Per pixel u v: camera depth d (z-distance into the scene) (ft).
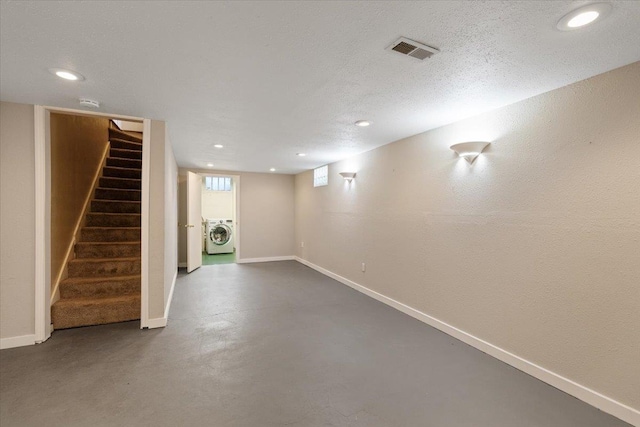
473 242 8.77
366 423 5.56
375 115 8.89
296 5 4.14
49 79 6.63
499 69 6.00
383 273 12.83
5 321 8.27
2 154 8.13
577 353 6.46
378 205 13.17
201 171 20.98
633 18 4.36
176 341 8.87
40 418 5.56
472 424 5.58
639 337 5.60
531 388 6.75
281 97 7.57
